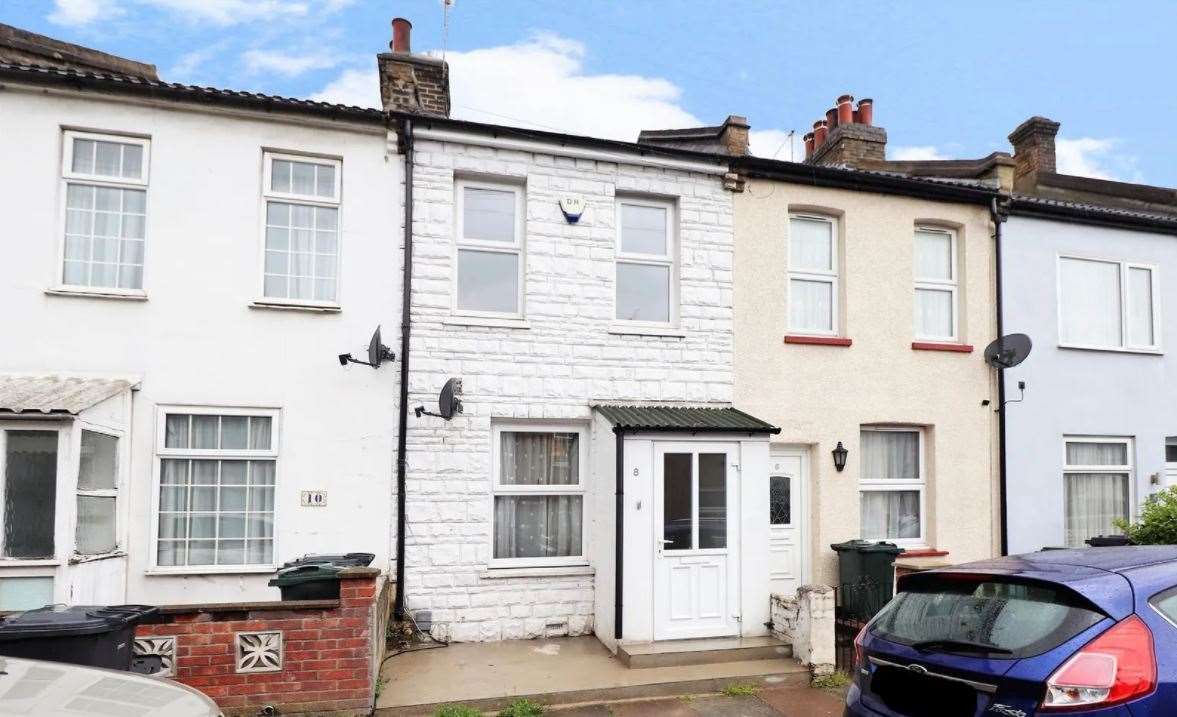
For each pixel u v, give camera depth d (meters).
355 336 8.61
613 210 9.56
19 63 8.12
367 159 8.83
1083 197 13.52
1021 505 10.74
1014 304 11.07
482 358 8.91
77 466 6.61
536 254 9.22
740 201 10.04
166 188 8.31
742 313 9.89
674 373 9.55
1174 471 11.82
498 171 9.16
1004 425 10.77
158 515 8.02
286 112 8.56
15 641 4.45
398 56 9.59
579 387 9.19
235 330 8.33
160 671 5.86
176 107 8.34
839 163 12.99
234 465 8.27
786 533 10.02
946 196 10.84
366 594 6.23
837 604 9.67
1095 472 11.41
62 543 6.45
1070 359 11.28
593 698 6.90
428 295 8.81
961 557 10.43
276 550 8.20
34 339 7.88
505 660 7.77
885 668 4.23
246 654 6.00
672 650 7.71
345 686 6.14
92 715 3.29
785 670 7.52
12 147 7.97
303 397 8.41
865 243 10.50
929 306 10.98
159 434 8.03
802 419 9.98
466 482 8.70
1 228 7.89
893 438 10.66
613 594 8.12
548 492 9.15
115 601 7.50
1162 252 12.00
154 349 8.11
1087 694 3.38
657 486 8.31
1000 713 3.56
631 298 9.75
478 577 8.60
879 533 10.46
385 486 8.51
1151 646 3.50
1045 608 3.82
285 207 8.73
